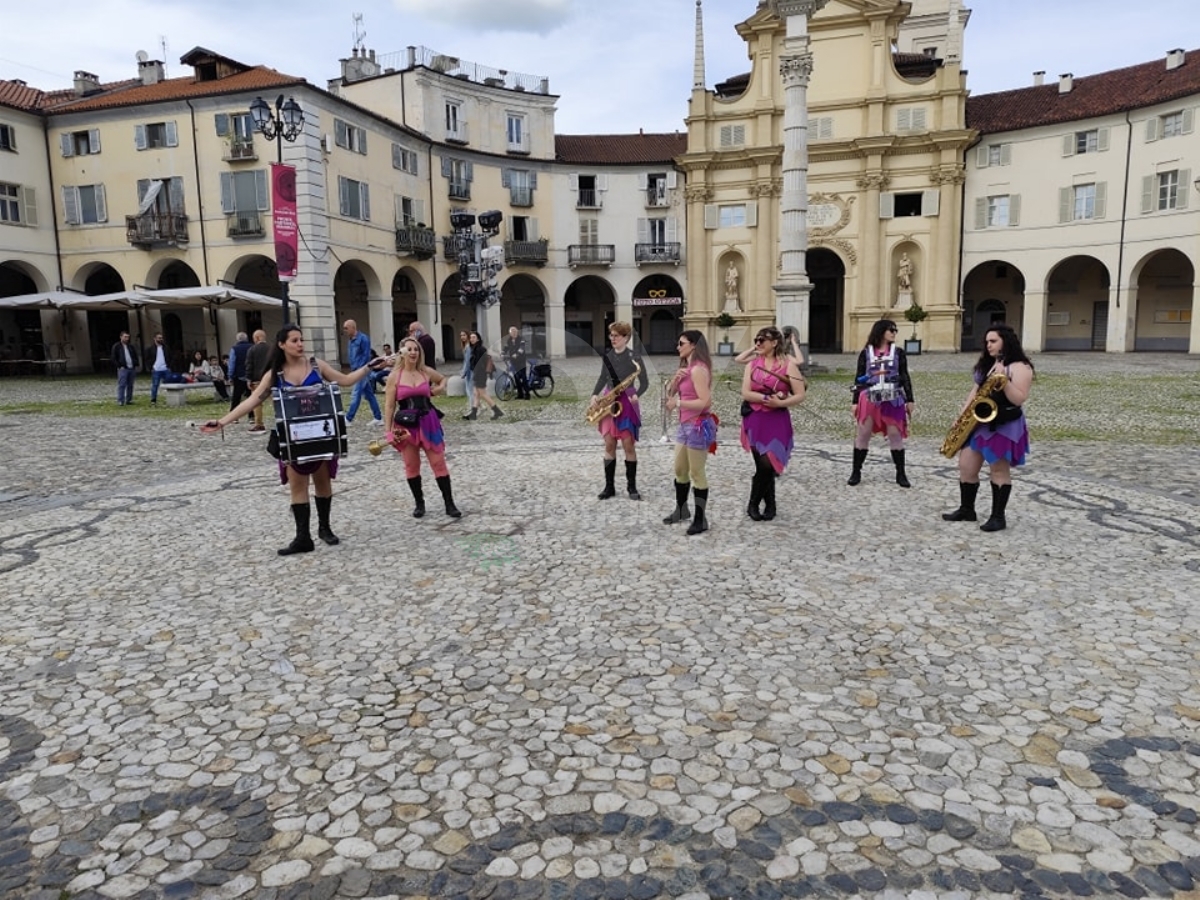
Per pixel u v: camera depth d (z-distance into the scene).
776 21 41.00
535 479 9.38
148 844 2.83
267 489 9.13
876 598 5.11
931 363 32.38
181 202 32.84
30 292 36.22
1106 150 37.72
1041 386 20.78
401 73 40.28
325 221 32.53
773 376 6.92
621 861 2.70
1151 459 10.16
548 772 3.21
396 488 9.02
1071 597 5.07
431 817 2.95
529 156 45.06
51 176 33.84
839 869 2.63
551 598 5.22
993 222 40.97
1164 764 3.18
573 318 50.25
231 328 34.56
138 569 6.06
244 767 3.29
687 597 5.18
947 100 40.03
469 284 21.70
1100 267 41.31
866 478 9.17
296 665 4.26
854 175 41.59
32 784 3.20
